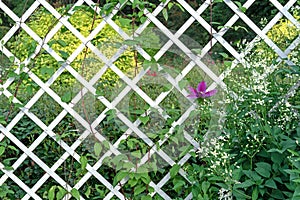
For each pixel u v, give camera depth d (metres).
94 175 2.32
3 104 2.68
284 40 2.28
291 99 2.14
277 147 1.93
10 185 2.63
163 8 2.19
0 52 2.24
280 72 2.09
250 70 2.07
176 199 2.26
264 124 2.11
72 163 2.37
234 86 2.13
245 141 2.09
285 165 1.91
